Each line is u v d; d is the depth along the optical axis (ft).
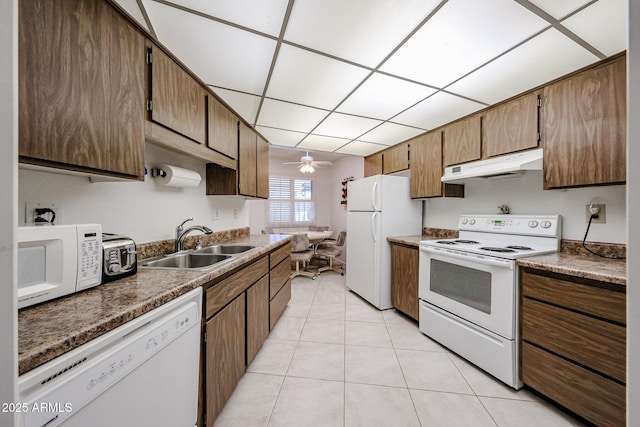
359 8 3.76
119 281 3.17
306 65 5.21
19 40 2.22
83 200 3.72
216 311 3.97
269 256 6.81
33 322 1.98
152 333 2.46
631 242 1.37
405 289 8.26
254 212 18.03
